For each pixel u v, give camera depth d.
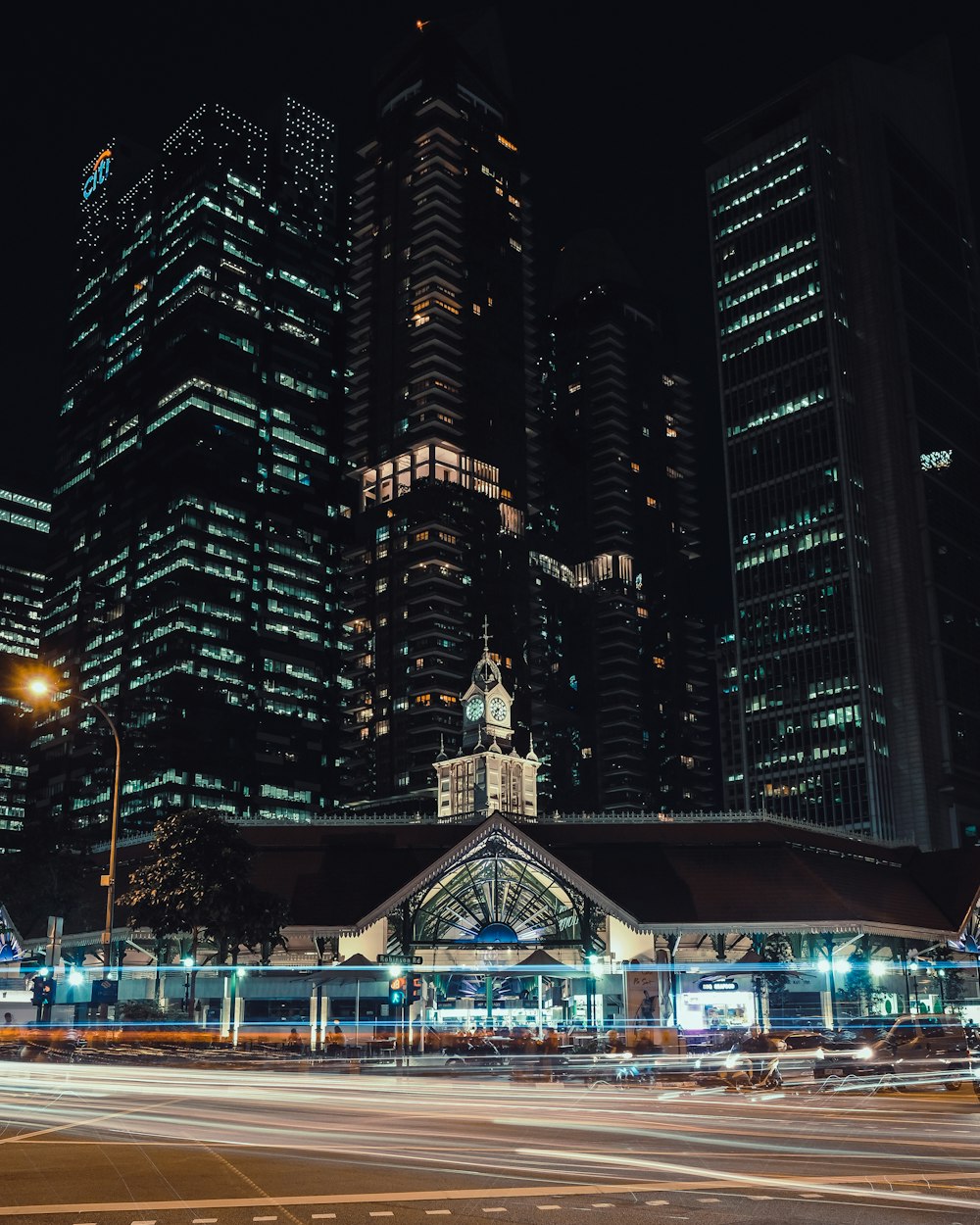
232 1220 14.77
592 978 85.31
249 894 78.50
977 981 101.50
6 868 98.62
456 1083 42.56
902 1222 14.38
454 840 95.38
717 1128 25.58
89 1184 17.64
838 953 91.88
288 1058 56.56
